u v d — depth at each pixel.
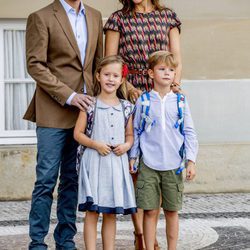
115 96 6.34
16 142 10.15
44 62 6.47
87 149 6.24
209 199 9.79
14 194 9.88
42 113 6.55
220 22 10.13
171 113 6.30
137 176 6.39
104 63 6.25
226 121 10.18
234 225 8.20
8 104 10.19
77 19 6.64
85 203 6.13
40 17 6.48
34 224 6.50
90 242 6.22
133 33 6.80
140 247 6.80
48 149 6.52
